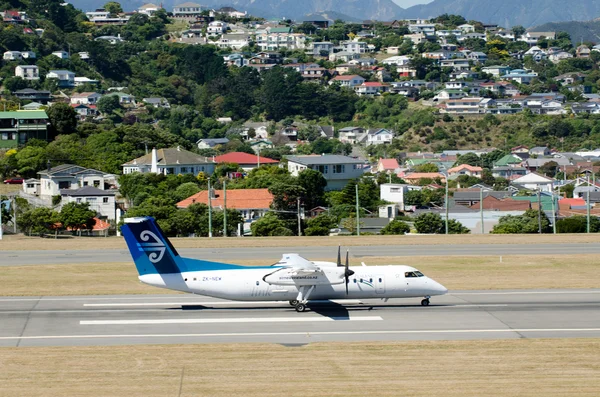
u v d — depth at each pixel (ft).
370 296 566.77
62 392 398.01
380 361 443.32
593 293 622.54
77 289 645.92
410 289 568.41
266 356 453.17
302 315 551.59
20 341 485.56
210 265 566.36
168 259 558.56
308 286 557.74
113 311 564.71
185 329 513.04
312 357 450.71
